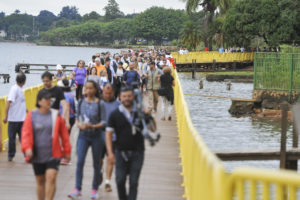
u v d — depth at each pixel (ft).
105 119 44.50
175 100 115.96
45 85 53.31
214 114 160.35
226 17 367.04
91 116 44.21
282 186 22.31
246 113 159.53
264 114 155.02
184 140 56.90
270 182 22.79
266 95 159.74
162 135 83.76
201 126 136.36
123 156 36.60
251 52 374.02
